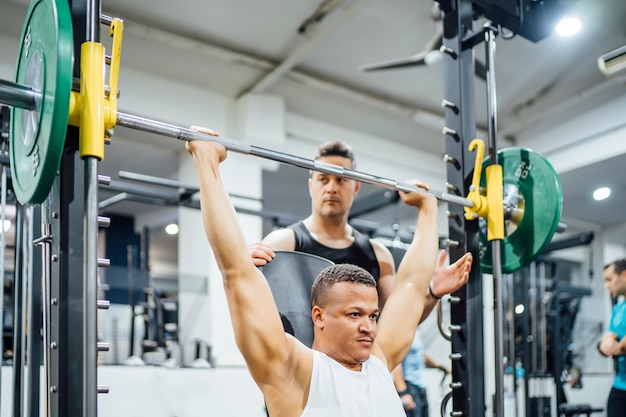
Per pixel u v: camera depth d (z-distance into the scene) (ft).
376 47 19.81
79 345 4.21
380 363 5.39
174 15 17.90
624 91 17.47
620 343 11.80
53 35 3.99
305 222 7.34
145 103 19.38
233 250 4.94
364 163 24.34
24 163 4.41
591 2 14.94
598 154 17.93
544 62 18.30
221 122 21.03
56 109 3.87
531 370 19.08
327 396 4.87
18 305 7.04
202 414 15.01
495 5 7.55
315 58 20.58
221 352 20.17
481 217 6.97
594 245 21.85
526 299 17.47
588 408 18.99
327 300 5.19
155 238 33.50
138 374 14.23
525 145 21.22
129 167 24.93
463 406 6.61
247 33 19.01
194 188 13.55
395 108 23.11
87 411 3.88
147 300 18.63
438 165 26.48
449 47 7.43
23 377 6.80
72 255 4.30
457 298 6.77
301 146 22.71
